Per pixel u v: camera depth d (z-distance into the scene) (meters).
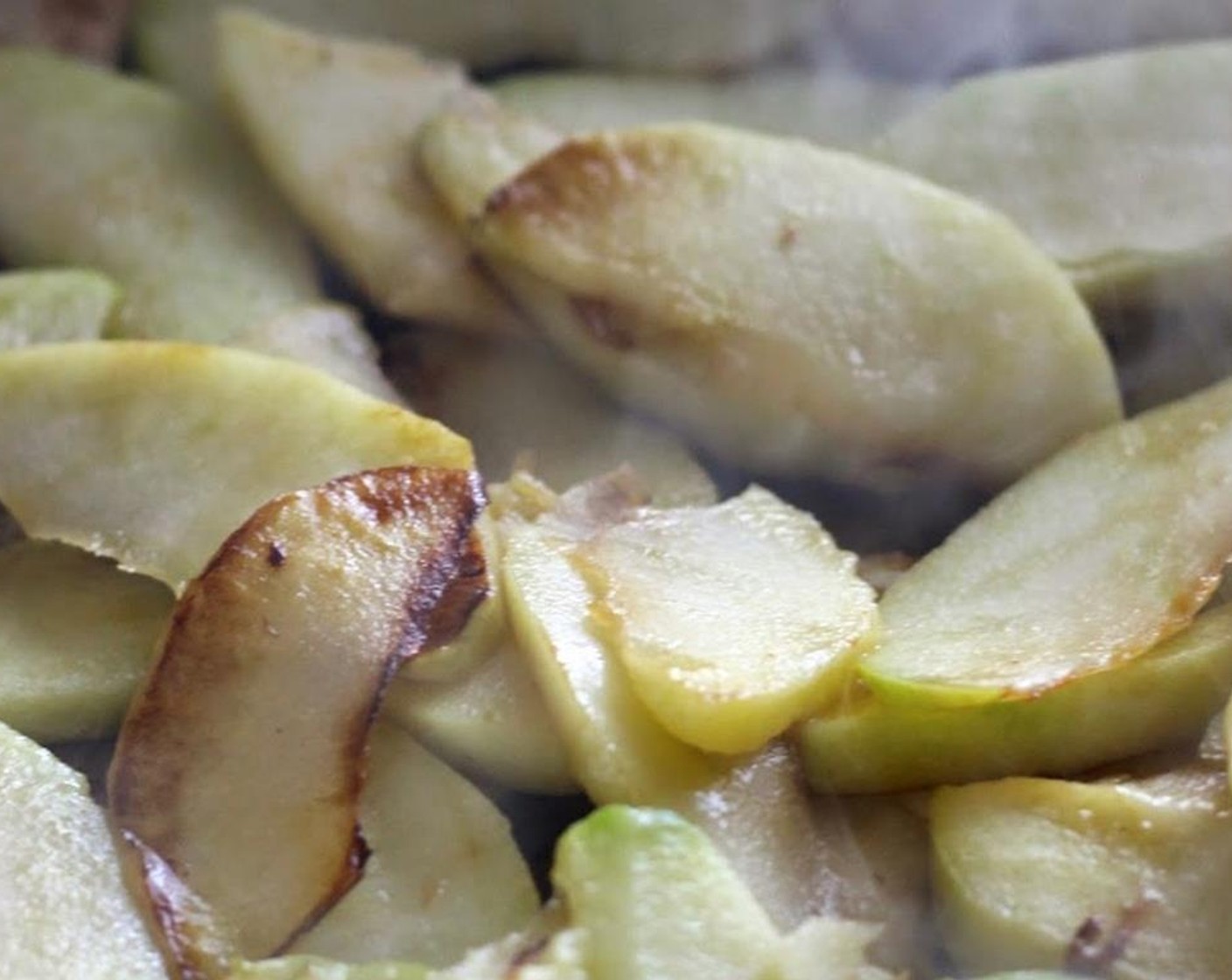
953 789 0.30
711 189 0.34
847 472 0.34
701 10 0.39
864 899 0.30
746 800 0.30
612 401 0.34
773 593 0.31
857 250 0.33
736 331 0.33
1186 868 0.29
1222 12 0.38
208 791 0.29
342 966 0.28
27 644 0.31
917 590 0.31
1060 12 0.39
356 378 0.33
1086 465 0.32
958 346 0.33
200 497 0.31
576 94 0.39
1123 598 0.31
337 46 0.37
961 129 0.36
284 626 0.29
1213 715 0.30
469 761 0.30
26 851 0.29
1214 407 0.32
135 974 0.28
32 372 0.32
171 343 0.32
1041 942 0.29
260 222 0.37
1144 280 0.35
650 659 0.29
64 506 0.31
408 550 0.30
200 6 0.40
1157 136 0.36
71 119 0.38
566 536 0.31
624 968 0.28
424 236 0.36
